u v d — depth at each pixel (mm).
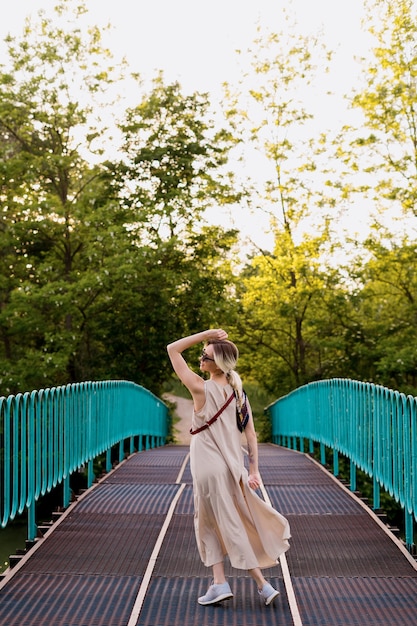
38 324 23219
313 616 4879
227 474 5195
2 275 24344
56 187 25938
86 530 7090
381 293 27312
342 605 5090
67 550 6406
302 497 8773
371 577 5719
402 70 25094
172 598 5230
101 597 5223
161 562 6062
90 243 24203
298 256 27797
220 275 29656
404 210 25594
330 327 28234
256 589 5441
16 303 22578
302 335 31469
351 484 9438
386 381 26047
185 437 31094
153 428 19828
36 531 7066
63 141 25688
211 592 5090
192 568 5914
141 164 28422
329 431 11406
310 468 11625
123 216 26203
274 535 5238
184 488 9336
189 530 7066
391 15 25000
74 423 8766
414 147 25547
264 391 36938
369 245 25984
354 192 26125
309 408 14273
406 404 6609
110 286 24391
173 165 28922
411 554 6336
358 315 27703
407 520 6547
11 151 25062
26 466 6766
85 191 24797
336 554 6348
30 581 5570
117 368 26781
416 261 25859
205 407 5273
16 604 5070
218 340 5410
